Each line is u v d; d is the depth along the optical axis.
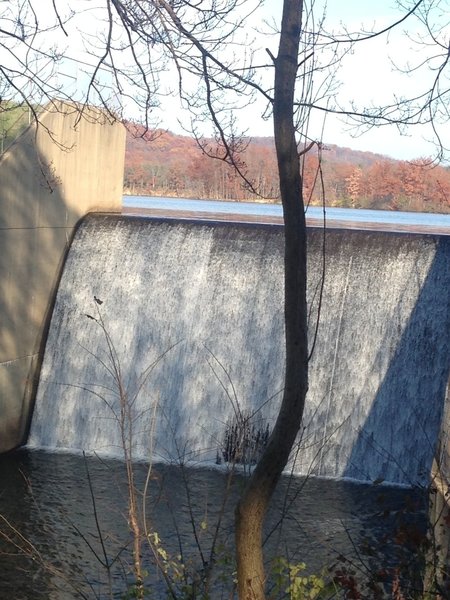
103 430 22.73
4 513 17.05
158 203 50.66
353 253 21.41
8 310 21.81
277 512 16.48
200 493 17.70
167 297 22.94
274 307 22.02
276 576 7.49
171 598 7.62
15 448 22.55
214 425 21.92
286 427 6.37
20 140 21.69
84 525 16.30
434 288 20.61
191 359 22.42
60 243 23.84
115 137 26.30
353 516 16.78
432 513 10.52
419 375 20.39
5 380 21.86
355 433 20.67
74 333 23.47
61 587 13.80
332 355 21.08
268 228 22.83
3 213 21.23
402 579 8.81
